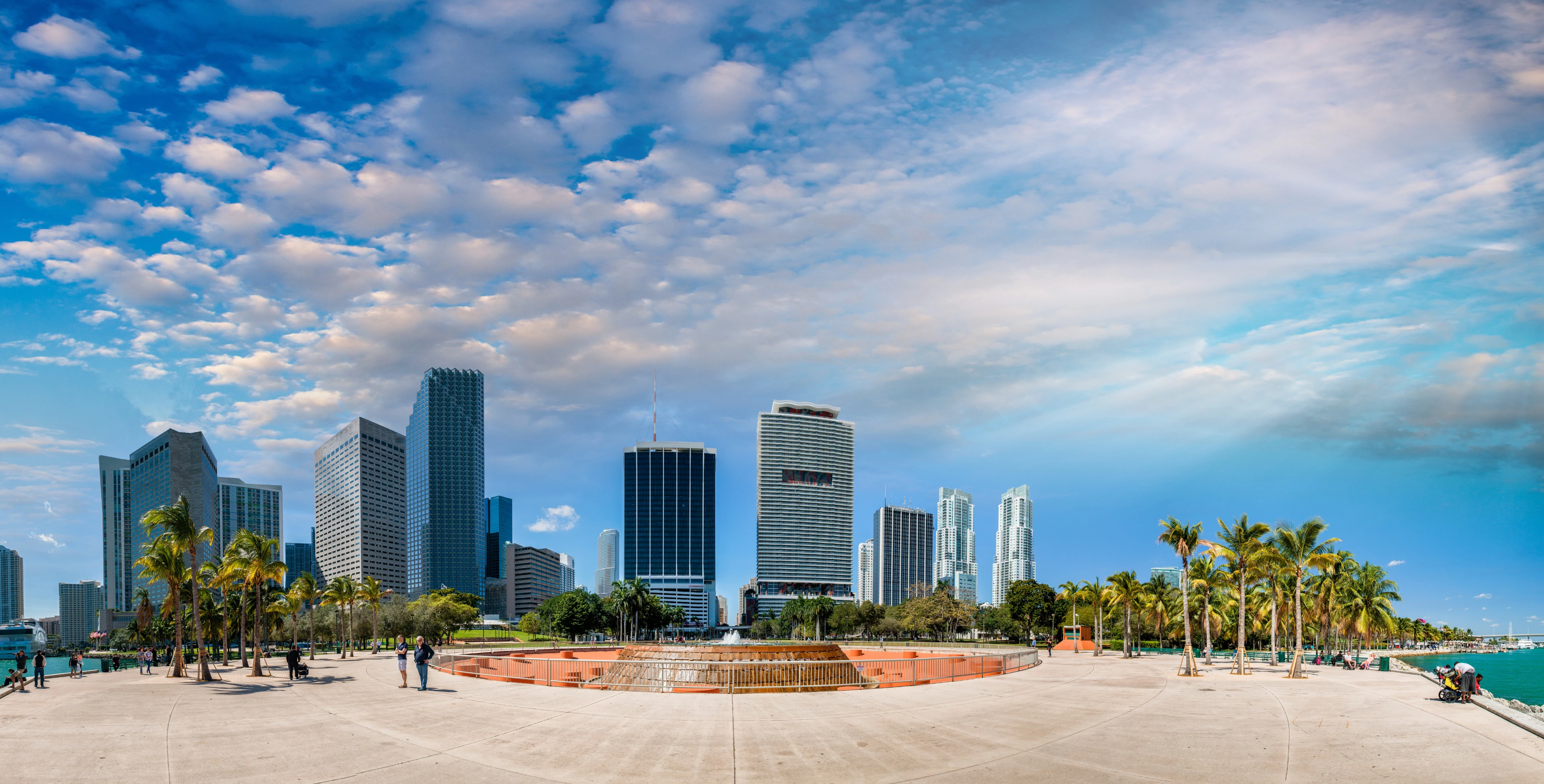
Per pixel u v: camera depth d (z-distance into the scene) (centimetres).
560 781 2105
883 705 3588
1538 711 3575
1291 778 2166
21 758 2286
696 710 3347
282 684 4528
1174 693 4297
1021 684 4834
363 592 9356
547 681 4650
